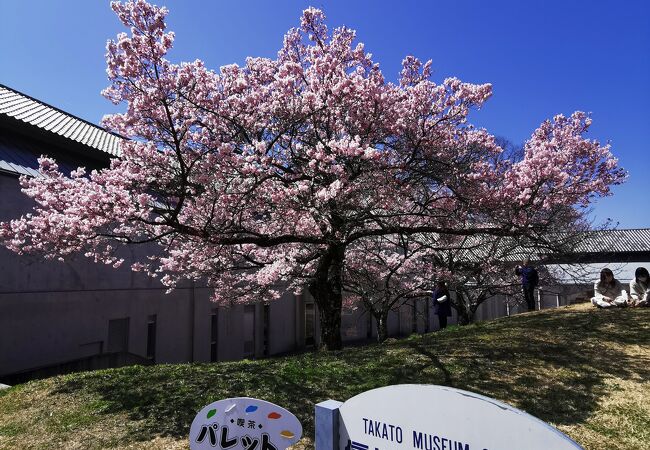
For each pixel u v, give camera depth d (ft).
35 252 29.78
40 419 19.03
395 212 33.12
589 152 30.27
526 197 27.27
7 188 36.50
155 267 50.21
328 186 25.58
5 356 35.37
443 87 29.63
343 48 30.35
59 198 26.37
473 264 54.60
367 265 45.09
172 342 52.54
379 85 26.96
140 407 19.33
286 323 73.05
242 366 25.73
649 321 26.05
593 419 14.79
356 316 84.89
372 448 7.48
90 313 42.93
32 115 45.09
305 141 29.94
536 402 16.40
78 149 46.42
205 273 37.68
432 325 100.68
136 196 25.00
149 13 20.89
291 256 36.45
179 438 15.98
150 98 23.11
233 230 26.61
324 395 18.81
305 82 28.60
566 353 21.74
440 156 30.58
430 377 19.75
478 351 23.21
